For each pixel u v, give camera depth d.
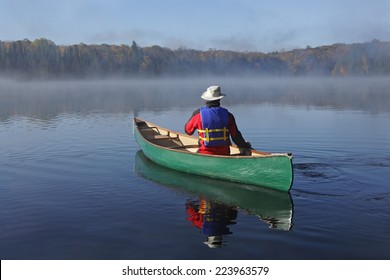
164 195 6.50
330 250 4.37
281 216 5.40
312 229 4.92
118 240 4.76
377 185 6.59
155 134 10.73
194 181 7.30
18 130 14.41
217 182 7.20
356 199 5.94
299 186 6.62
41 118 18.83
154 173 7.92
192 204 6.04
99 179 7.48
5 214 5.67
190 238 4.79
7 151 10.23
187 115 20.19
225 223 5.24
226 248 4.49
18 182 7.32
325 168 7.71
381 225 4.98
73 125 15.85
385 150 9.48
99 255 4.40
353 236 4.68
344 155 8.95
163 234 4.91
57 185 7.10
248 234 4.85
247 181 6.80
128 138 12.20
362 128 13.54
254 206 5.88
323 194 6.21
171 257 4.32
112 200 6.26
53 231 5.04
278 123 15.42
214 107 7.21
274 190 6.46
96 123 16.56
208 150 7.26
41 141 11.76
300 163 8.16
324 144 10.45
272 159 6.32
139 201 6.20
